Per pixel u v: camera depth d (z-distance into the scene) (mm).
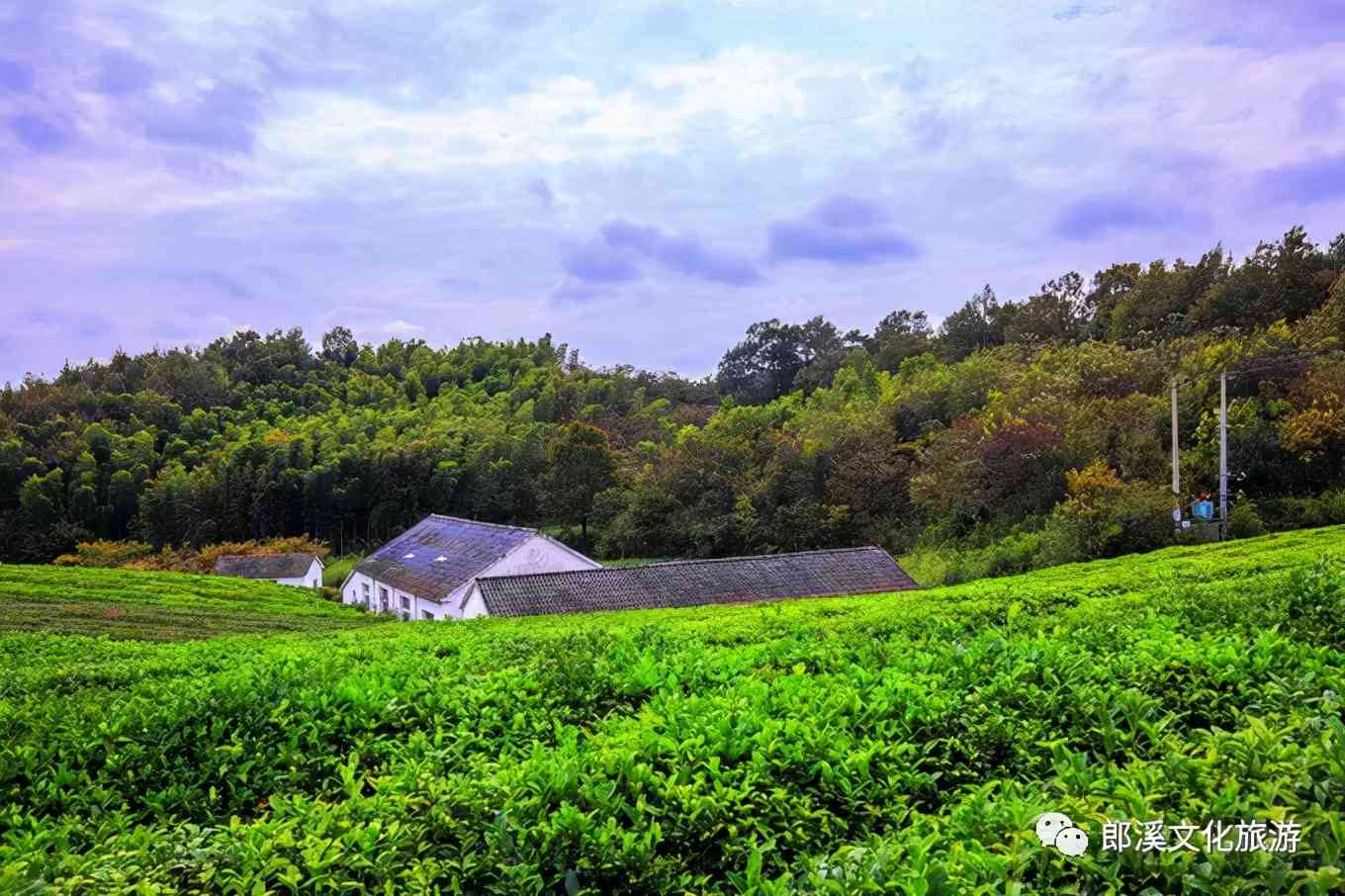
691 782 4879
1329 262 49656
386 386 82875
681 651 9219
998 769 5336
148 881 4035
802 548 46375
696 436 54062
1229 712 5672
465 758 6363
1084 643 7391
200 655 12719
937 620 11367
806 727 5375
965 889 3396
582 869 4180
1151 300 56344
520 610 24547
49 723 7195
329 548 60094
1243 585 10430
